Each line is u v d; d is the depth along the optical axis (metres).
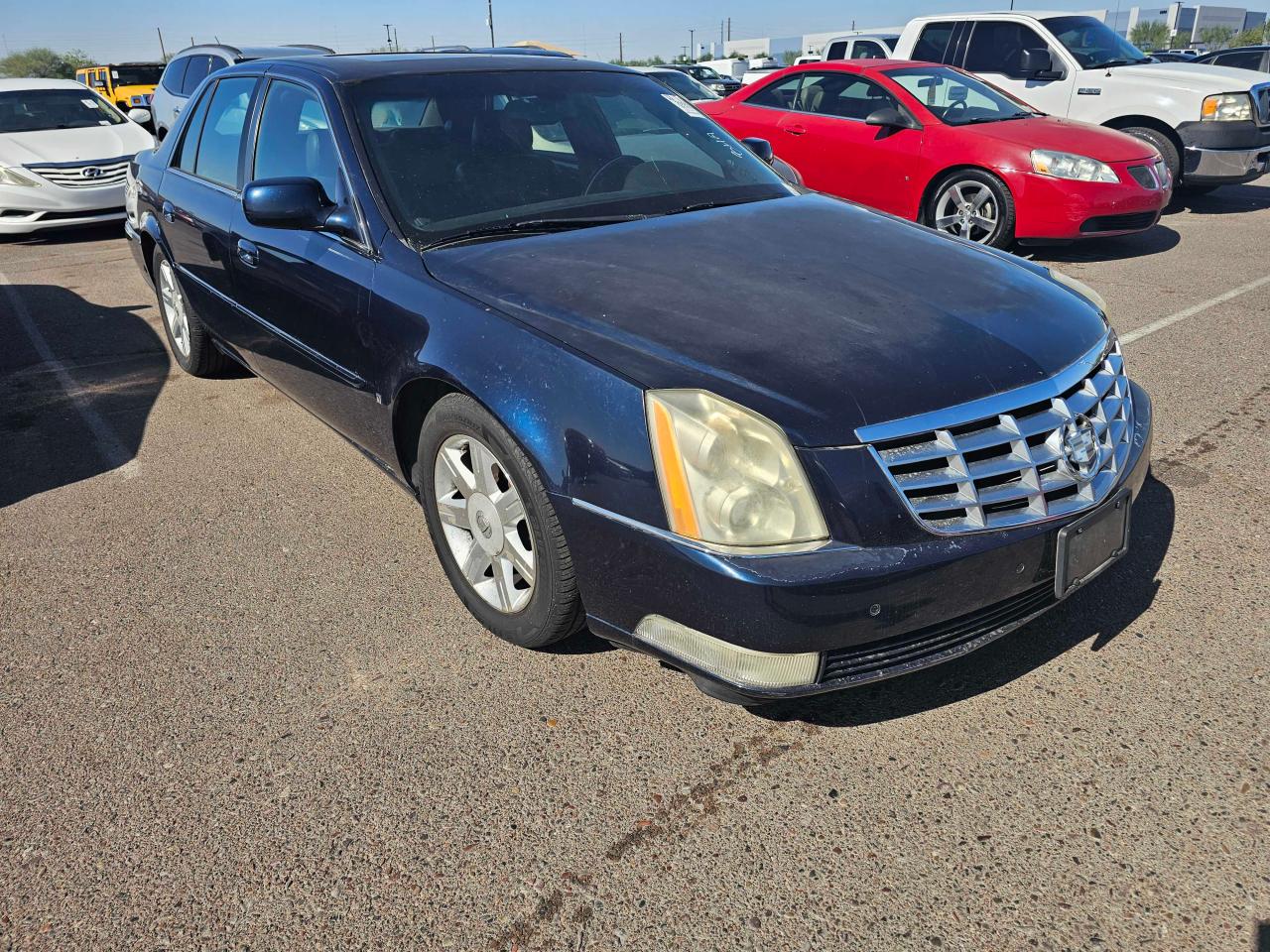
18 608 2.94
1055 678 2.45
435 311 2.54
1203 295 6.02
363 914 1.85
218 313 4.06
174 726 2.39
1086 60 9.27
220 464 3.99
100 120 10.02
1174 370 4.64
